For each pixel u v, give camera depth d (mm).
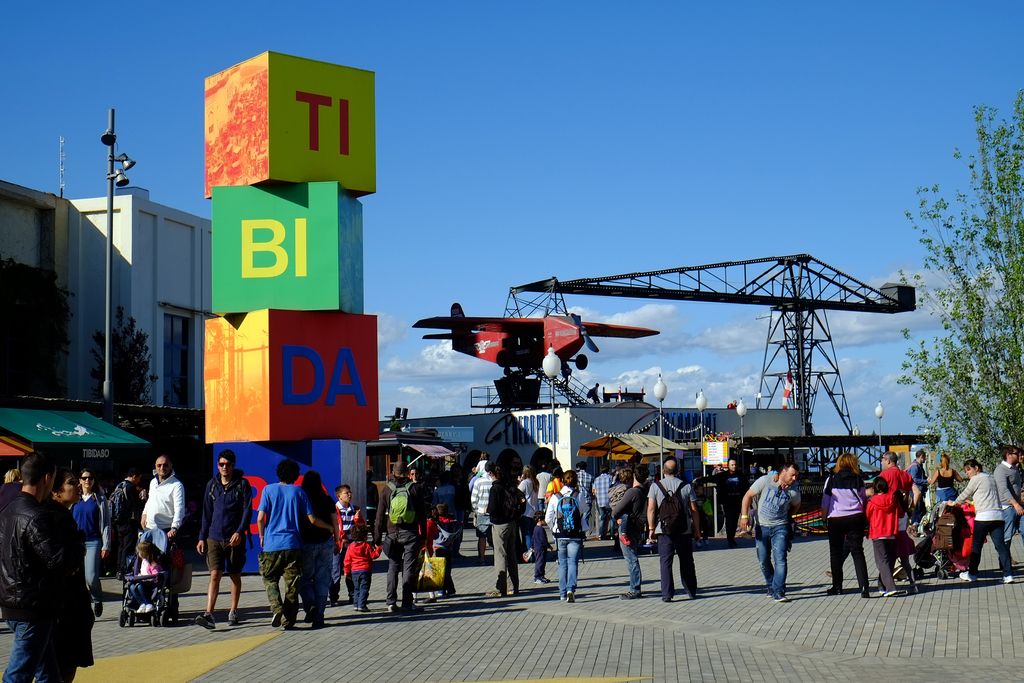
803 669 9070
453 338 58375
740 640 10656
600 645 10453
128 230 33781
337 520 13602
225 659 9867
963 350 22703
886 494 13812
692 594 13984
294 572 11734
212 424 18734
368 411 19141
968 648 10031
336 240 18250
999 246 22625
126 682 8852
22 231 32719
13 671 6508
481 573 18062
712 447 28250
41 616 6555
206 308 37469
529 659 9727
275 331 18062
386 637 11133
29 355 31906
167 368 35625
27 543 6535
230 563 12117
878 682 8414
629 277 58500
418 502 13305
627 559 14250
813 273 62969
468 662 9617
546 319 50125
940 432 22875
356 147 19031
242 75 18500
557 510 13961
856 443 37938
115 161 24391
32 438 20172
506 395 51375
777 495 13531
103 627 12266
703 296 60062
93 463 26859
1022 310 22266
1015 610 12391
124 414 26438
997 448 22391
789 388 53500
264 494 11891
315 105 18578
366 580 13164
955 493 19922
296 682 8773
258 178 18203
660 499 13828
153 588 12195
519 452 44219
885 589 13773
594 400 51125
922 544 15984
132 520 16312
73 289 33875
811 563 18703
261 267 18344
